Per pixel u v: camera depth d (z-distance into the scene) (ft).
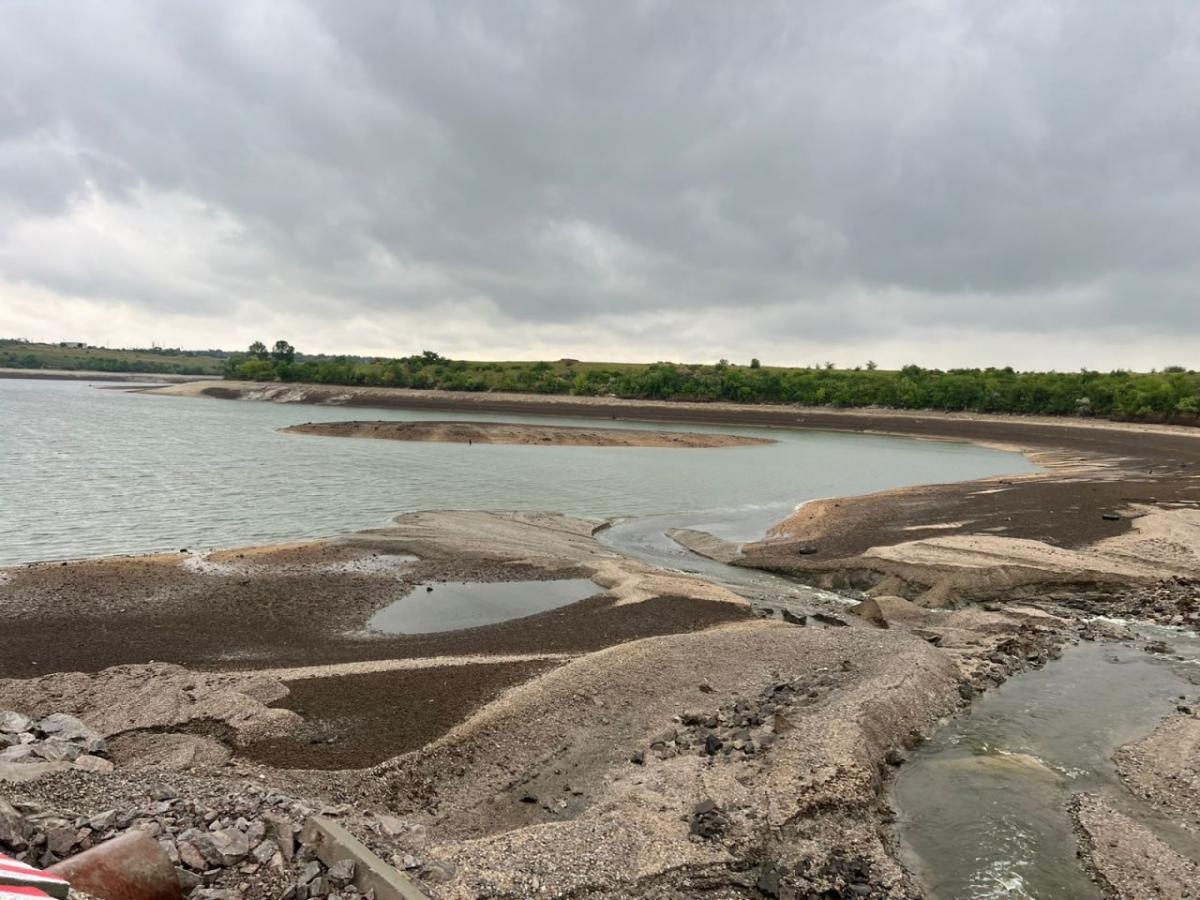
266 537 108.37
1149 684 57.77
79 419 278.87
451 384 481.46
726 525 128.88
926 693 53.11
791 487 172.24
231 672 58.49
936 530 110.01
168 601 76.18
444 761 44.06
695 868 32.89
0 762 36.19
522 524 120.88
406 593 82.74
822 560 97.09
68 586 78.54
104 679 54.54
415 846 33.47
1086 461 212.84
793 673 57.21
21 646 62.90
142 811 30.55
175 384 558.56
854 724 46.21
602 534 120.98
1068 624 72.90
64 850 27.40
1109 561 91.25
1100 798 40.81
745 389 438.81
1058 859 35.63
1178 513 114.83
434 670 58.34
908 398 397.60
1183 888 33.01
